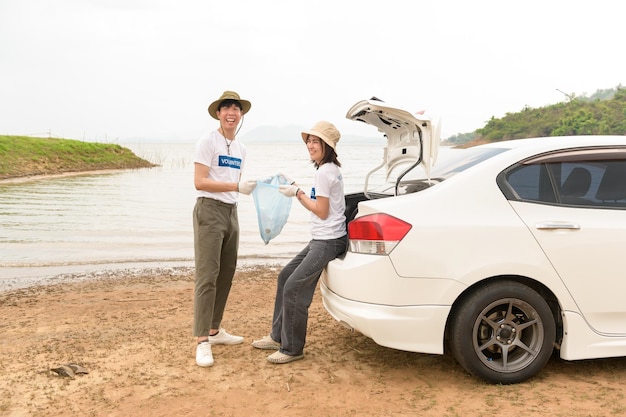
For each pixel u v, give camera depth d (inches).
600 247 141.5
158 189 1137.4
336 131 160.4
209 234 166.1
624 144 152.6
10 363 164.6
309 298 162.9
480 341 143.5
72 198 904.3
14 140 2085.4
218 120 173.8
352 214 180.2
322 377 152.8
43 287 278.5
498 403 132.6
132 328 202.8
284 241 450.6
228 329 202.5
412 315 137.9
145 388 145.0
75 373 155.0
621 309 143.5
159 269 329.4
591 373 151.9
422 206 141.0
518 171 146.5
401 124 160.7
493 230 138.9
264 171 1978.3
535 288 146.3
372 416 127.4
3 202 819.4
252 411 131.0
